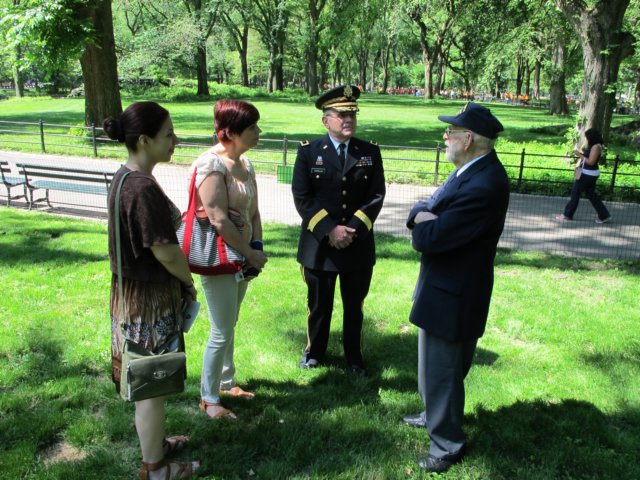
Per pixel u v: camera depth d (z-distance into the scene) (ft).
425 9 106.42
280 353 14.67
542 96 292.40
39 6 46.03
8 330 15.33
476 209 9.31
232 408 12.01
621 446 10.84
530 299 18.74
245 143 10.59
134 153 8.83
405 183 40.24
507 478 10.04
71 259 22.08
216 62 181.78
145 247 8.48
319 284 13.28
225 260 10.49
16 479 9.59
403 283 20.33
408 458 10.45
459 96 241.76
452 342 9.80
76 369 13.46
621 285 20.66
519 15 72.79
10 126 68.49
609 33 43.68
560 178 38.88
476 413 12.00
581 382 13.29
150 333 8.91
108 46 55.16
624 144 62.18
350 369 13.87
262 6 177.99
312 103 137.49
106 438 10.91
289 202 34.47
